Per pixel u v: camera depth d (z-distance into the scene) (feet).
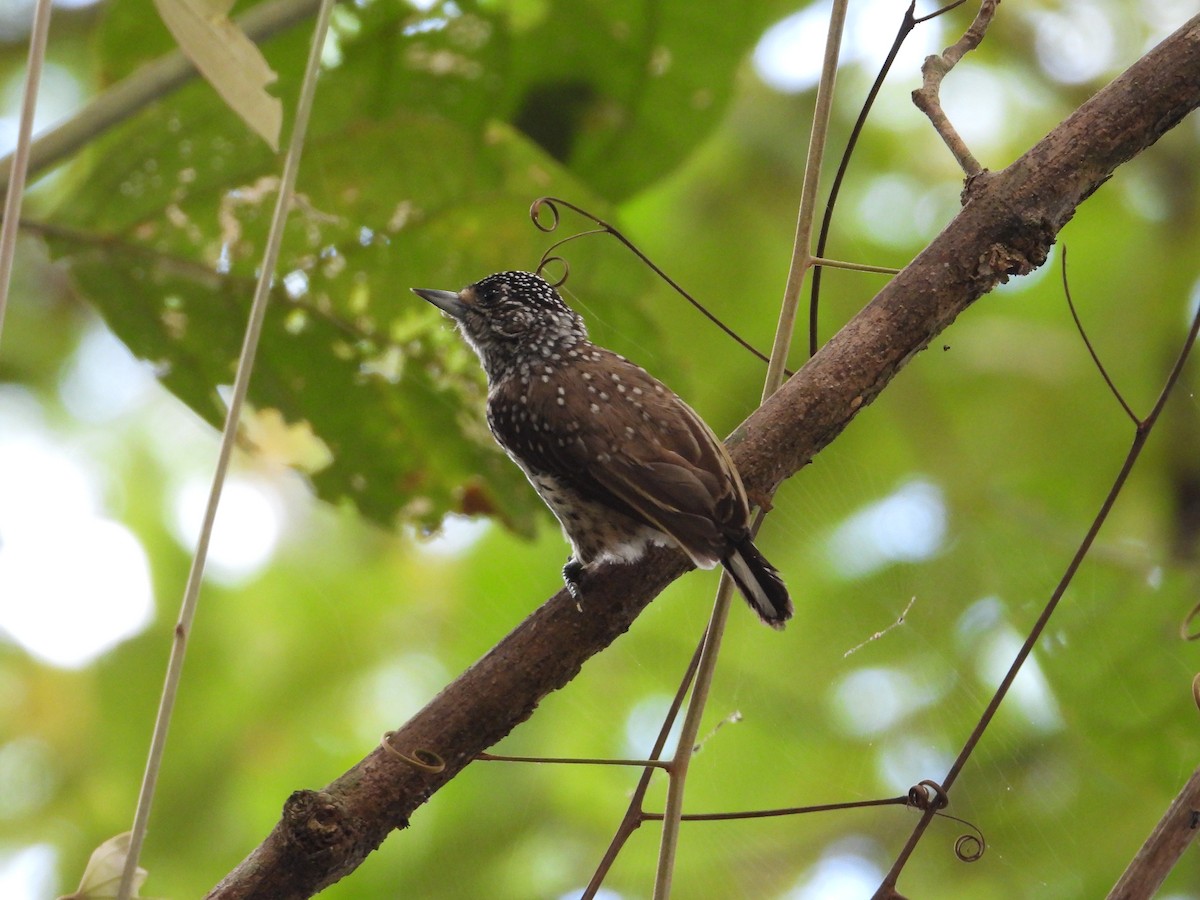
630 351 29.96
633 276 28.89
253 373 28.19
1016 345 46.75
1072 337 47.01
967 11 46.19
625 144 33.78
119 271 27.20
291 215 27.61
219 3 17.39
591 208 28.58
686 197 48.93
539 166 28.12
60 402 46.83
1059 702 34.55
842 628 37.45
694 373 47.26
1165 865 16.47
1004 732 36.19
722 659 37.93
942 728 36.47
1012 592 37.52
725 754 37.81
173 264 27.27
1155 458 44.60
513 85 32.01
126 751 41.98
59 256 26.94
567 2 30.94
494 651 19.03
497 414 26.63
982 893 35.83
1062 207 19.03
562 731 39.34
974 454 45.11
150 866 40.22
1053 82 46.93
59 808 41.29
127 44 28.66
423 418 28.94
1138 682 34.12
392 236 28.19
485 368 28.12
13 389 46.55
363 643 43.68
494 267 28.58
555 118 33.06
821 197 48.06
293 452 28.96
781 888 36.68
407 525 29.71
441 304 27.68
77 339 47.01
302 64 28.96
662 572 19.76
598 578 19.49
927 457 44.37
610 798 38.58
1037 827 35.55
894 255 47.88
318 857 17.56
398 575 44.57
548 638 19.03
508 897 37.99
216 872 40.29
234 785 41.70
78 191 26.58
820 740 37.19
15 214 15.43
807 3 32.81
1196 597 34.37
